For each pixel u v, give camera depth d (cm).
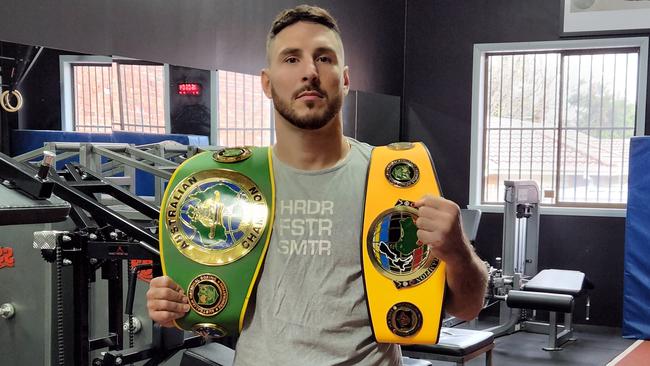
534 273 538
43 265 244
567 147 601
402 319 119
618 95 581
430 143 637
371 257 121
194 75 392
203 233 127
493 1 606
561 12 582
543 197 611
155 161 292
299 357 117
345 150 131
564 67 596
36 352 249
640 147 509
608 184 591
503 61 616
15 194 114
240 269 124
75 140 311
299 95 120
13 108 280
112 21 334
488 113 625
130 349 213
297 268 122
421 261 121
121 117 340
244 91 436
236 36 431
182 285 126
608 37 571
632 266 518
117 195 208
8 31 279
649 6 556
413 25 638
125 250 184
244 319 125
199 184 131
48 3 297
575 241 585
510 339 521
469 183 623
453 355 296
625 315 525
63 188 179
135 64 349
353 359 118
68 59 308
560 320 580
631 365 450
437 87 632
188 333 250
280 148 130
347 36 552
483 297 125
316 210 125
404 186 124
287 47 120
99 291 270
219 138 412
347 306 119
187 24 387
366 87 583
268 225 126
